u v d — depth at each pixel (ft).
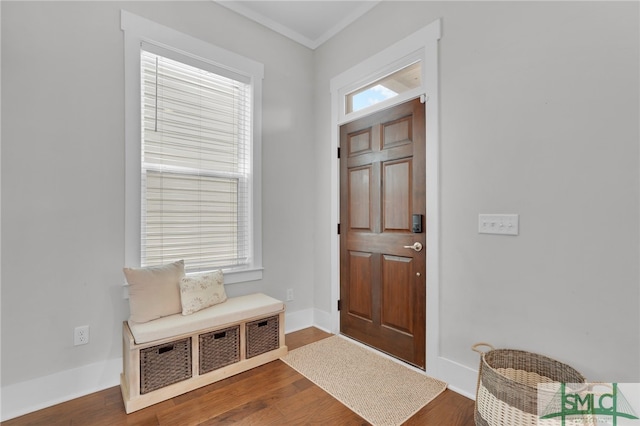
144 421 5.35
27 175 5.72
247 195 8.89
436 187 6.83
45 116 5.90
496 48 5.91
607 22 4.70
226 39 8.41
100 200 6.47
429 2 7.05
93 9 6.44
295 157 9.88
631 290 4.49
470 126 6.29
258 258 8.95
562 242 5.10
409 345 7.41
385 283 8.02
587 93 4.87
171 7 7.48
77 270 6.20
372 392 6.25
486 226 6.01
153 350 5.85
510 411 4.42
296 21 9.23
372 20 8.43
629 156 4.50
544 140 5.30
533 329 5.42
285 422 5.35
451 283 6.58
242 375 6.90
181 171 7.73
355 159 8.89
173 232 7.59
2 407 5.45
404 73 7.73
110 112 6.61
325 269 9.91
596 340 4.77
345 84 9.18
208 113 8.21
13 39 5.62
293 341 8.82
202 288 7.13
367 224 8.54
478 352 5.61
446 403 5.92
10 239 5.57
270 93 9.32
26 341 5.69
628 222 4.51
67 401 5.95
